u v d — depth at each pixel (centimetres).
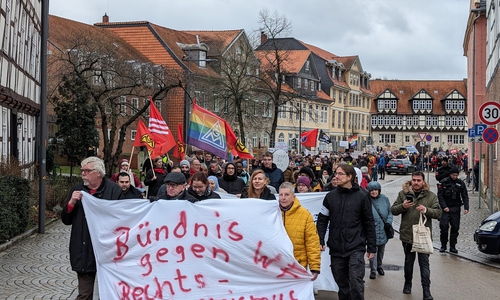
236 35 6581
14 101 2403
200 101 5009
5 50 2230
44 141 1645
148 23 6038
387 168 6506
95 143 2972
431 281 1156
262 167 1462
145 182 1542
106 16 6378
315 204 1062
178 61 5800
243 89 4675
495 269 1299
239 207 768
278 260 761
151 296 758
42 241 1493
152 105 1595
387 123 11706
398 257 1438
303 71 7919
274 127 4806
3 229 1377
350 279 815
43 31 1658
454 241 1503
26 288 1009
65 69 3438
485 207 2741
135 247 757
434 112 11612
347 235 823
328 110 9038
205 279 763
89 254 741
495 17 2688
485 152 3173
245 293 764
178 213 763
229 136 1686
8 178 1487
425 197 1046
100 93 3122
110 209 750
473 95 4034
